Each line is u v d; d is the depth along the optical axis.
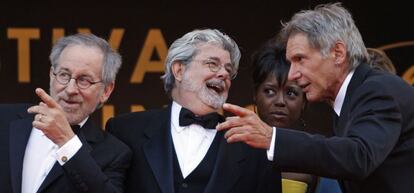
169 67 14.30
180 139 14.05
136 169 13.94
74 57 13.35
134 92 20.91
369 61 13.48
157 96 20.97
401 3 20.98
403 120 12.29
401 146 12.32
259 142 11.74
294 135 11.77
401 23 21.00
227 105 11.70
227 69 14.12
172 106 14.35
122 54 20.89
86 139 13.62
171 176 13.69
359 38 12.71
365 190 12.55
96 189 12.91
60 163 12.86
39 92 12.61
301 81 12.71
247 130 11.70
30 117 13.64
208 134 14.12
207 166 13.87
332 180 14.82
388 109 12.10
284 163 11.74
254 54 15.99
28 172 13.33
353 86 12.57
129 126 14.33
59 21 20.77
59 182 13.25
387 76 12.48
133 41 20.89
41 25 20.77
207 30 14.38
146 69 20.94
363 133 11.89
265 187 13.98
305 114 20.45
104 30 20.81
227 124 11.71
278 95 15.61
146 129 14.20
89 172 12.87
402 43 20.98
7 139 13.43
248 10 20.95
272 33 20.97
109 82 13.73
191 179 13.77
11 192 13.11
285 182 15.02
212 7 20.94
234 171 13.89
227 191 13.75
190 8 20.94
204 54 14.05
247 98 20.91
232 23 20.95
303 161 11.71
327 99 13.00
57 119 12.71
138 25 20.89
